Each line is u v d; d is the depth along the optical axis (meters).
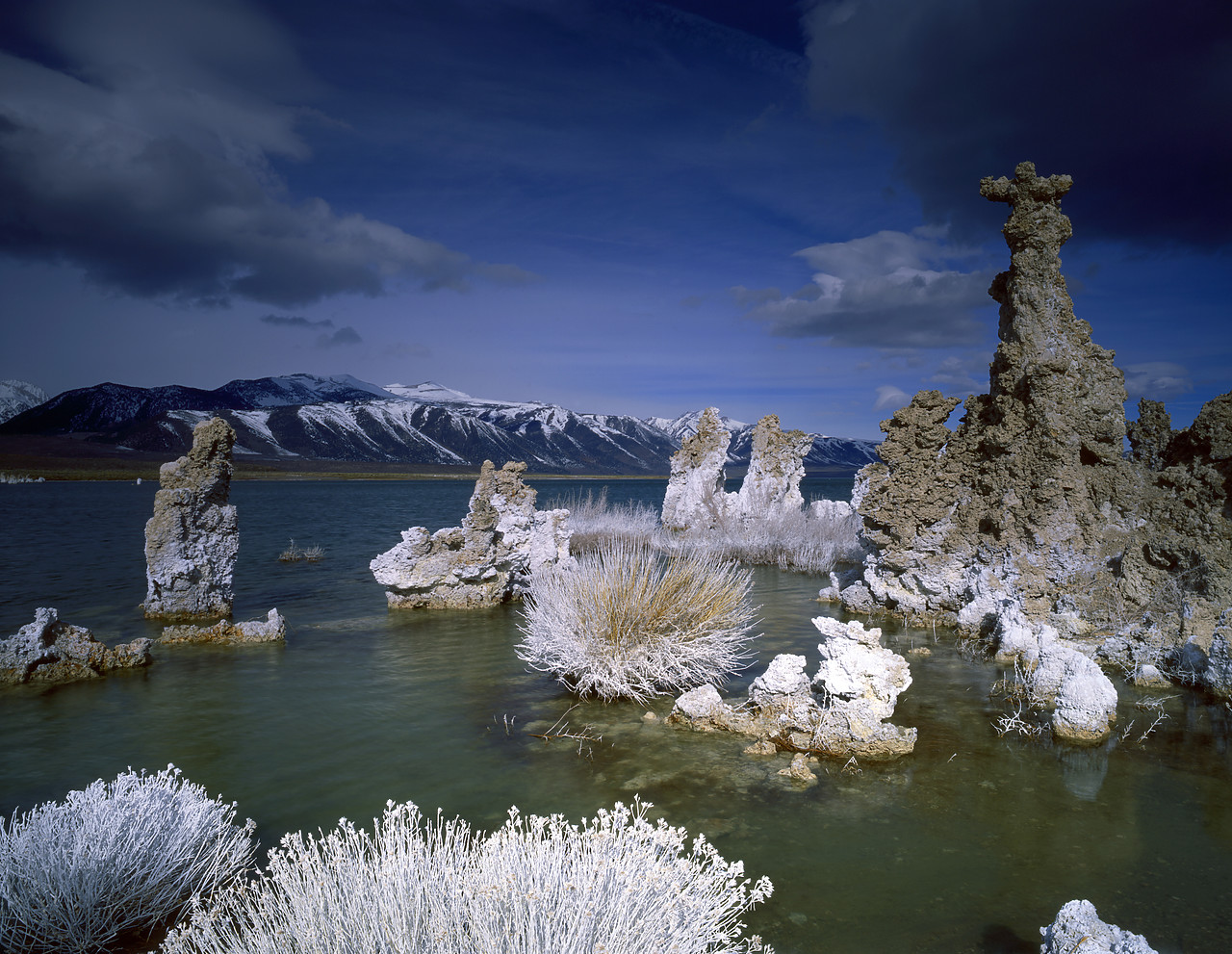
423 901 3.01
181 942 3.11
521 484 13.52
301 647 9.66
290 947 2.89
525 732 6.47
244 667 8.62
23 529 26.38
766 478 23.86
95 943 3.48
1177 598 8.21
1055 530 9.09
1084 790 5.22
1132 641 8.20
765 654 9.27
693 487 24.89
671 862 3.59
